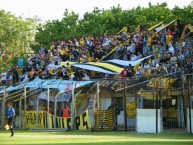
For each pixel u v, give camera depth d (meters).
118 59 56.28
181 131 39.62
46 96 49.38
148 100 44.03
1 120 50.28
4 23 79.94
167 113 44.06
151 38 54.81
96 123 42.19
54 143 29.11
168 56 49.69
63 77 52.69
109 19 86.62
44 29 90.56
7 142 30.12
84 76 50.06
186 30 55.25
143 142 29.03
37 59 64.56
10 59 80.62
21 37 81.69
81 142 29.64
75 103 46.50
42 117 46.53
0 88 55.50
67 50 62.53
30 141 30.84
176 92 42.84
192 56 46.91
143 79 44.84
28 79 57.12
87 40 63.97
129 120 46.22
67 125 44.47
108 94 46.12
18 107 52.22
